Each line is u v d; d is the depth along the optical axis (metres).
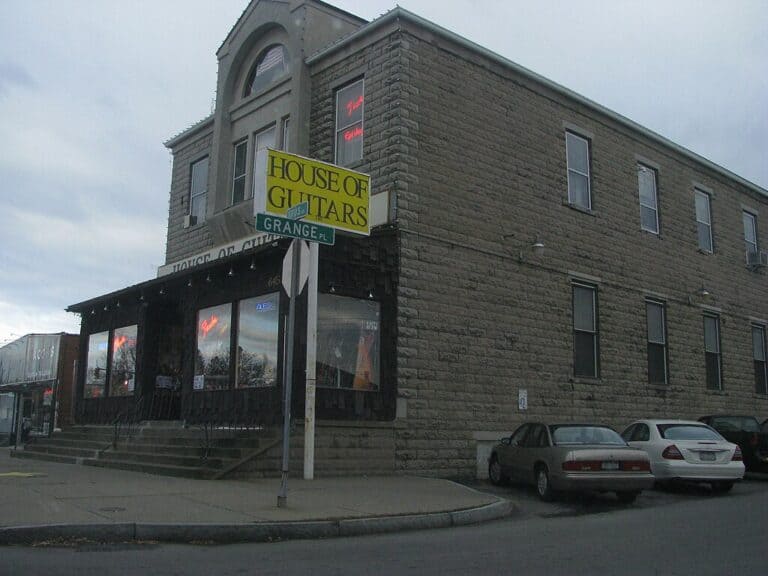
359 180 15.62
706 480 14.27
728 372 24.44
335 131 18.00
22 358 33.88
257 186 14.41
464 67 17.84
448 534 9.53
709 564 7.57
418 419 15.70
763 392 26.22
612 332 20.34
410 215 16.17
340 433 14.57
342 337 15.11
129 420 18.72
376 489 12.61
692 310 23.38
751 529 10.02
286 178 14.57
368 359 15.41
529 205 18.70
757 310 26.52
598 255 20.34
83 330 22.52
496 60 18.39
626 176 21.77
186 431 16.28
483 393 16.91
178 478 13.34
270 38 20.41
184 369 17.56
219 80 21.44
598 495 13.76
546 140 19.48
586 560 7.75
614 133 21.62
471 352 16.83
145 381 19.00
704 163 24.67
